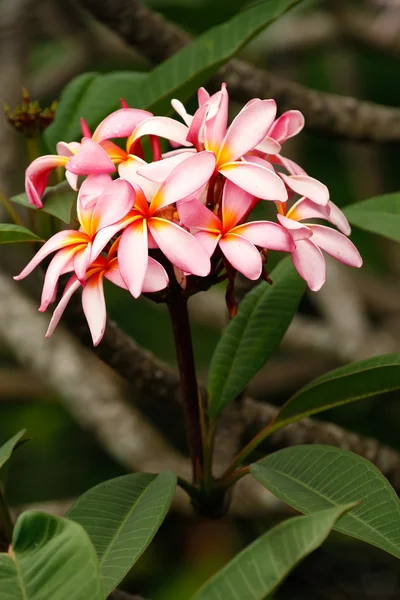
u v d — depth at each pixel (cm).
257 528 293
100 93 160
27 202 141
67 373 228
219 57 151
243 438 167
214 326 298
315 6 286
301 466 139
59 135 159
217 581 117
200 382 165
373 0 283
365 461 137
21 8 277
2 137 253
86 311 131
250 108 132
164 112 153
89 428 221
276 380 303
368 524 133
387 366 141
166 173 130
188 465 209
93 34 300
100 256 133
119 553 131
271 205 254
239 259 130
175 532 295
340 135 190
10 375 286
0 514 144
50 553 119
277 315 152
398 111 191
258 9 151
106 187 130
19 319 241
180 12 258
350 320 280
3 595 118
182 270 129
